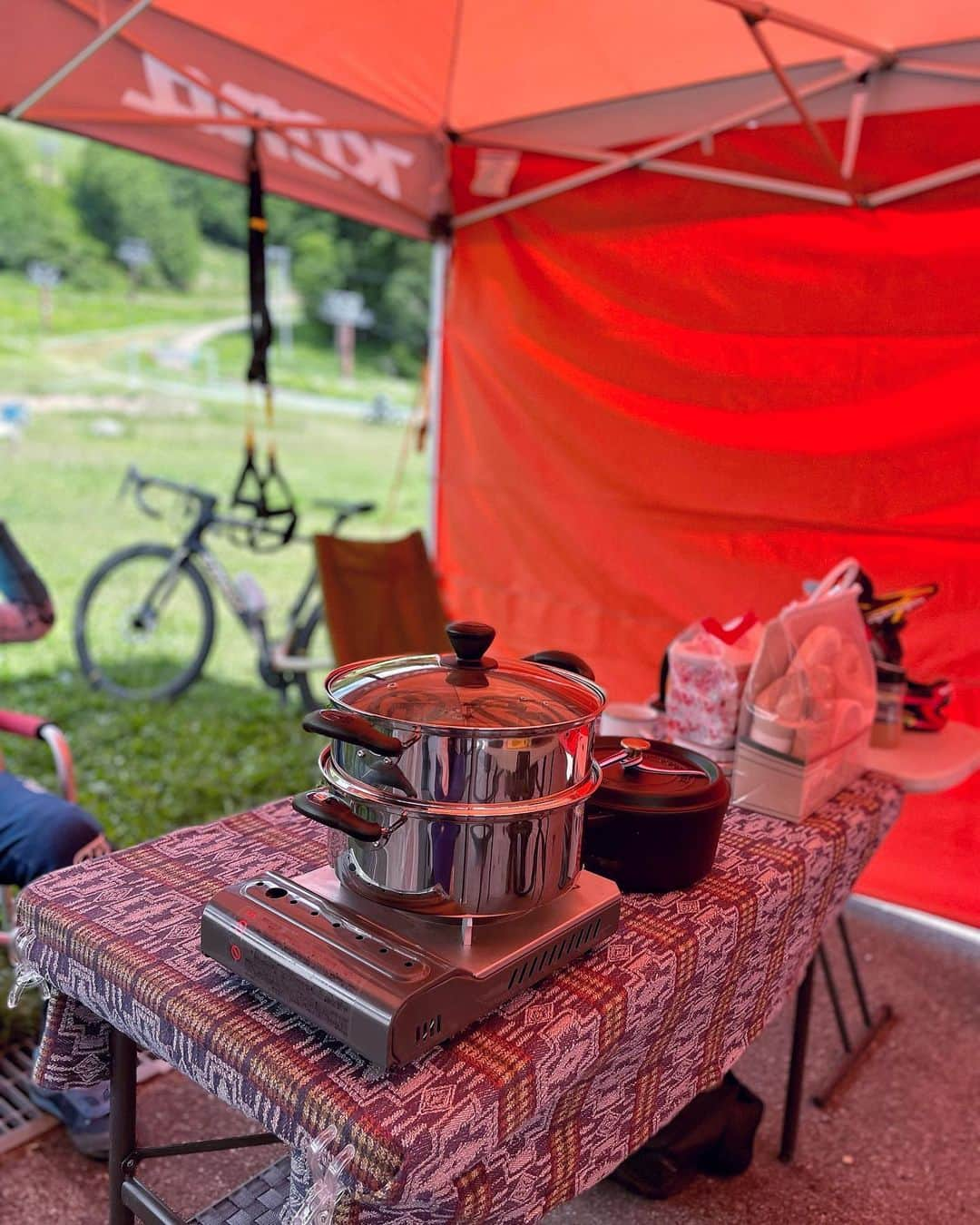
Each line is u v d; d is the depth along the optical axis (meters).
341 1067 0.92
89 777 3.67
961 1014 2.46
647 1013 1.11
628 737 1.41
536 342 3.27
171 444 10.47
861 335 2.63
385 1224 0.91
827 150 2.34
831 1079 2.16
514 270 3.28
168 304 13.37
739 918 1.27
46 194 12.52
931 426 2.56
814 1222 1.78
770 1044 2.30
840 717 1.62
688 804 1.26
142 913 1.17
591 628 3.31
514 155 3.11
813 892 1.49
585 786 1.02
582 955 1.13
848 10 2.22
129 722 4.30
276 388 12.88
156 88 2.46
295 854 1.35
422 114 3.01
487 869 0.96
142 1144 1.90
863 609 2.01
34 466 9.34
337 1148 0.85
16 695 4.60
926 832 2.72
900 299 2.56
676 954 1.15
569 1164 1.12
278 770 3.86
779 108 2.59
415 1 2.37
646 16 2.37
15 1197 1.74
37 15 2.18
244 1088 0.94
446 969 0.91
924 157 2.43
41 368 11.72
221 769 3.83
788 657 1.59
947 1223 1.79
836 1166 1.92
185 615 6.42
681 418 2.99
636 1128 1.23
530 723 0.96
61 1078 1.23
